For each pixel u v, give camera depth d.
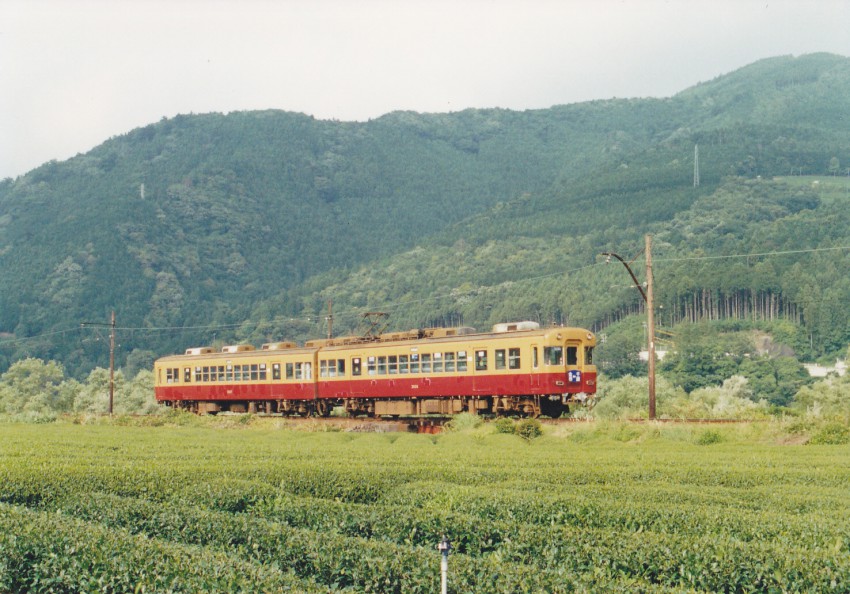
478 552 22.02
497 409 56.84
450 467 34.81
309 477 32.81
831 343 146.38
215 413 77.19
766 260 171.00
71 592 20.41
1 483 31.75
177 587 18.39
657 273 182.88
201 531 23.84
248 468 34.97
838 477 31.16
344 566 19.81
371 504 29.45
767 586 18.39
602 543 20.47
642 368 142.50
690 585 18.69
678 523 23.22
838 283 158.25
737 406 62.06
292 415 71.06
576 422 51.09
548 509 25.09
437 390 58.84
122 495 31.03
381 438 51.91
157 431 62.47
